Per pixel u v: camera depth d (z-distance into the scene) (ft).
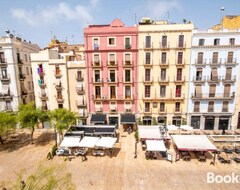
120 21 113.70
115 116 125.80
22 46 131.85
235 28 115.03
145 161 84.53
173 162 83.35
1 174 74.95
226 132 118.01
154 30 110.32
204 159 83.82
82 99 123.54
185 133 115.85
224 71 113.39
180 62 114.32
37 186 44.24
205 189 64.54
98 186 66.44
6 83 124.26
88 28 112.98
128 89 121.29
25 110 103.96
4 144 106.42
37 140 112.37
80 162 84.12
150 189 64.69
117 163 82.89
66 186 49.03
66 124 99.91
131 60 115.55
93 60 117.19
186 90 118.42
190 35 109.70
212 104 119.55
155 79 117.70
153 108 123.44
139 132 100.42
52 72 120.67
